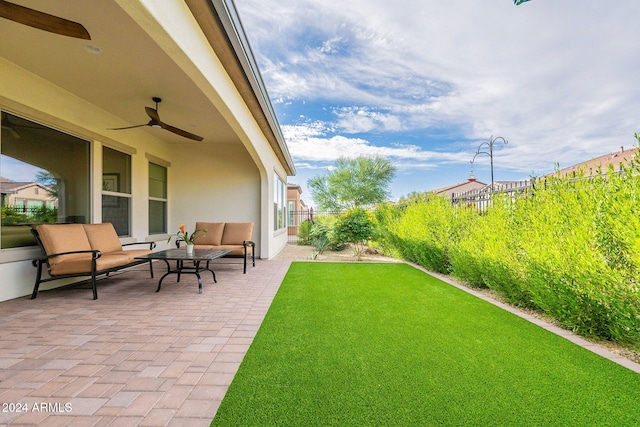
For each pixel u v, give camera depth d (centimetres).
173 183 886
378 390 209
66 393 206
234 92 514
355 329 320
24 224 462
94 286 436
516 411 187
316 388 211
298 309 388
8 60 417
